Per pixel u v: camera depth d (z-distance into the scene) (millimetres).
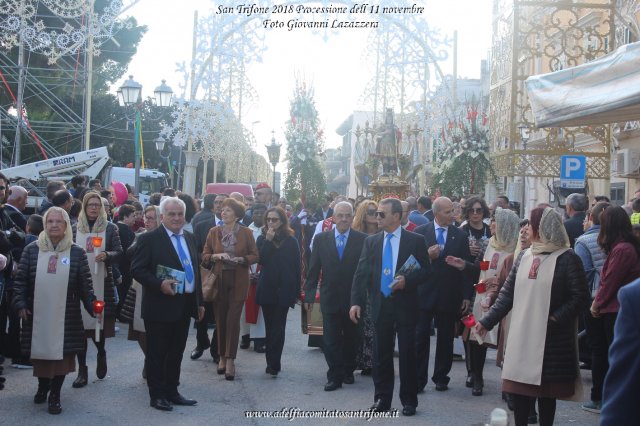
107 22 19781
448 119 24781
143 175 37688
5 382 8492
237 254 9156
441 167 25359
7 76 29703
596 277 7957
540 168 14641
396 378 9555
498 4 15289
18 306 7133
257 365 9969
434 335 13453
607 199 10391
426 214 13555
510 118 14352
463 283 8562
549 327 5828
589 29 14562
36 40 21641
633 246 7027
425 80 25188
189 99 22125
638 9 14711
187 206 11570
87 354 10320
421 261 7527
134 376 8977
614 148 18781
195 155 23078
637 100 6879
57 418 7055
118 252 8641
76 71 26234
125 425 6887
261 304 9273
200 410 7512
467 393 8539
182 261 7668
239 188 31906
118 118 41469
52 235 7293
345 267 8711
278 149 28953
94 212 8625
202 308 7832
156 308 7480
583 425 7223
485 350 8500
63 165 25000
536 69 20438
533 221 6051
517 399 6012
